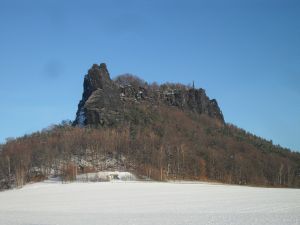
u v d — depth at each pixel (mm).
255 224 71188
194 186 195500
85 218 82438
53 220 80438
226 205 105625
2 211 99688
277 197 132375
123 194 145875
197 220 76812
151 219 79062
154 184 197750
